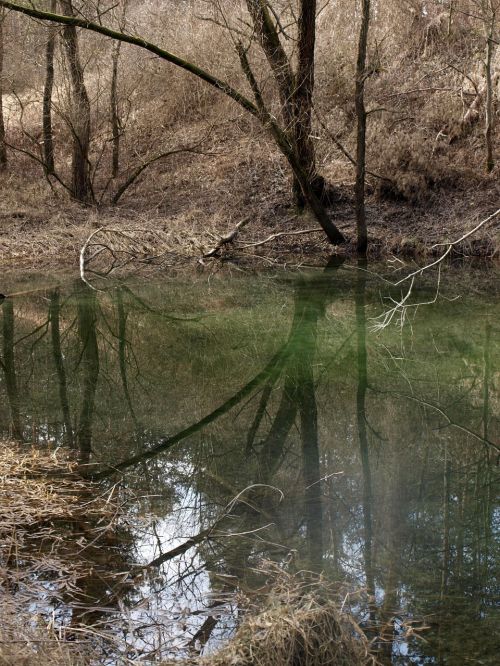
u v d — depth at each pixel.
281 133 12.51
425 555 4.05
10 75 18.31
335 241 13.63
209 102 18.78
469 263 12.71
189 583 3.72
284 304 10.47
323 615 3.04
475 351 8.20
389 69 16.84
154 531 4.29
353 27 17.42
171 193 16.58
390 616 3.46
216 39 16.84
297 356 8.21
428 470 5.30
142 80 19.05
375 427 6.19
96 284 11.84
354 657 3.04
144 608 3.50
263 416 6.45
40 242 14.00
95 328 9.43
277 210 15.14
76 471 5.15
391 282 11.63
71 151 19.12
